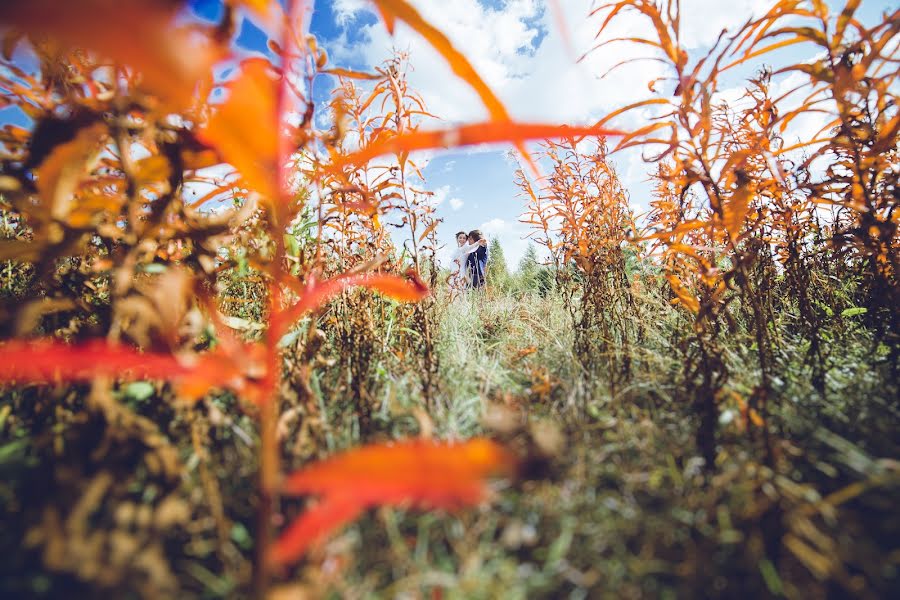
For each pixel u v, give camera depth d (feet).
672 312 8.04
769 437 3.60
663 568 2.85
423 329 5.96
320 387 5.33
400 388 5.48
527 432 3.99
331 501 2.31
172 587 2.43
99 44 1.55
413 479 2.30
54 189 2.98
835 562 2.65
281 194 2.96
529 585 2.81
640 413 4.60
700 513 3.14
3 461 3.04
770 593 2.69
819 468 3.45
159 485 3.03
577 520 3.19
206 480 3.08
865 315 6.12
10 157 3.03
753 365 5.57
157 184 4.11
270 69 3.07
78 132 2.94
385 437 4.45
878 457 3.56
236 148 2.74
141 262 3.70
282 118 2.77
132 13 1.55
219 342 3.66
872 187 5.08
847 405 4.37
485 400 5.03
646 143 4.94
